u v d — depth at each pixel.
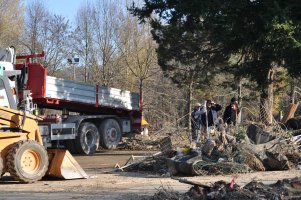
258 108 21.66
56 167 12.32
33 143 11.83
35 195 9.72
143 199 8.73
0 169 11.36
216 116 17.53
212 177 12.09
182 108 41.91
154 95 42.97
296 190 7.91
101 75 44.56
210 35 21.83
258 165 12.98
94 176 13.02
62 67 46.69
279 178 11.70
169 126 19.12
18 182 11.88
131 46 42.59
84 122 21.30
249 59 22.30
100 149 23.08
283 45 17.98
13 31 47.19
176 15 20.73
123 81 43.56
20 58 19.22
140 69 41.19
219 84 27.94
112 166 15.96
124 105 23.59
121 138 23.52
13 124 12.21
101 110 22.91
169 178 12.17
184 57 25.36
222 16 19.22
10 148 11.62
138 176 12.80
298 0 17.62
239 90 29.06
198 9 19.19
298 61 18.59
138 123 24.78
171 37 24.64
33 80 18.91
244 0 18.64
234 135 13.73
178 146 15.04
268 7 17.73
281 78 24.41
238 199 7.50
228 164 12.51
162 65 26.83
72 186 11.02
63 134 19.84
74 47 45.75
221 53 23.70
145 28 42.00
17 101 15.26
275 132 14.41
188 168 12.24
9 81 13.99
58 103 19.91
